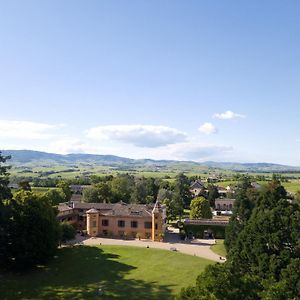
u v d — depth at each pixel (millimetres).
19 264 64938
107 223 102250
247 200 66062
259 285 30656
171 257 74000
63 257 72750
